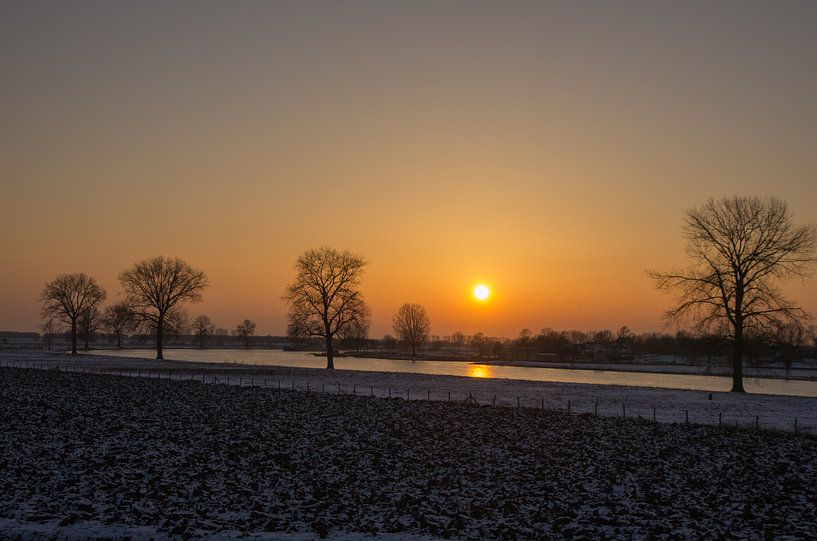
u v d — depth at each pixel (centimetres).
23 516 1688
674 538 1655
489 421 3644
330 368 8481
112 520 1691
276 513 1808
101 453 2520
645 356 17300
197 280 10381
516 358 16900
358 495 2012
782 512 1911
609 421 3716
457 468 2438
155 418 3509
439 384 6366
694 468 2514
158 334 10256
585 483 2245
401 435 3130
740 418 4056
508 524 1748
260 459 2506
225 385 5600
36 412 3616
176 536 1573
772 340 5444
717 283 5544
